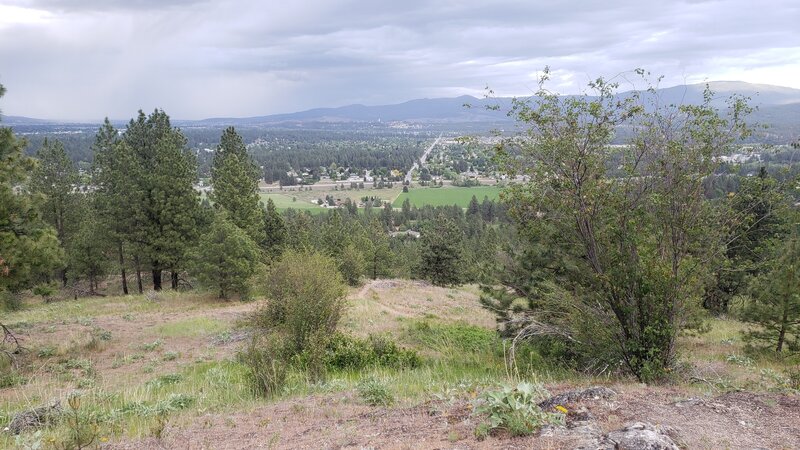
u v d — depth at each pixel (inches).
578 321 324.8
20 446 209.8
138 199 1202.6
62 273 1524.4
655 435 154.2
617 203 315.6
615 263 313.3
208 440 206.7
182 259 1219.9
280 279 617.6
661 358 300.8
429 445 165.3
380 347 478.9
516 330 429.1
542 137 318.7
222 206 1343.5
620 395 211.9
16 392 399.9
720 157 298.2
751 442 164.1
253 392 318.0
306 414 240.8
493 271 473.7
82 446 198.4
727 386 268.7
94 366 517.7
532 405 177.3
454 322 759.1
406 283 1565.0
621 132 312.2
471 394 234.2
